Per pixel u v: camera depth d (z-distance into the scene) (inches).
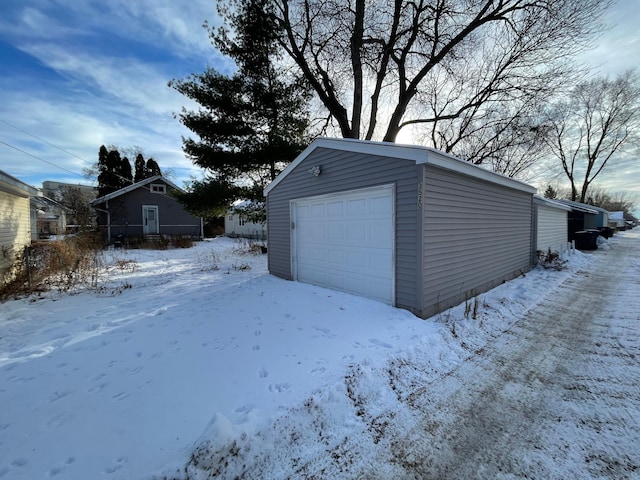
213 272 372.8
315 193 268.4
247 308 210.1
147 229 751.1
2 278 271.4
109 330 172.6
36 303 232.2
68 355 140.3
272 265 343.9
